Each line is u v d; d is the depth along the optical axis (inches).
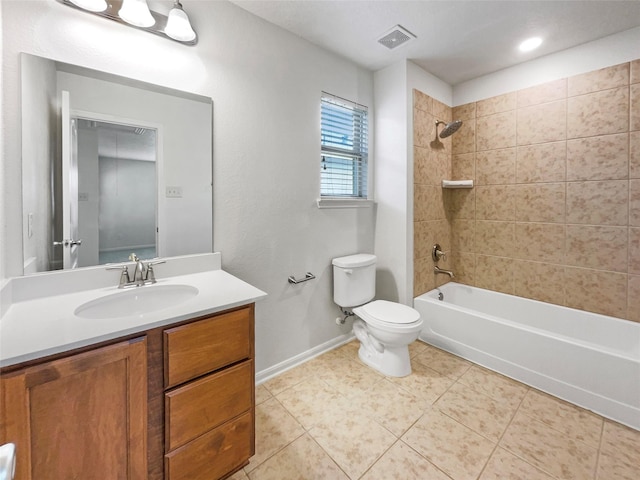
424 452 53.3
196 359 41.4
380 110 97.8
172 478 39.9
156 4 54.7
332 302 91.0
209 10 61.3
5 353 28.4
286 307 79.4
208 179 63.1
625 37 73.4
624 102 73.9
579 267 82.9
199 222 62.4
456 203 109.7
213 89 62.8
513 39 78.4
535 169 89.7
